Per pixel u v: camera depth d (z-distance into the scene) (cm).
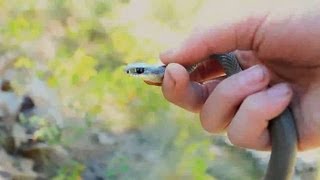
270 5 28
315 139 28
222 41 28
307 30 28
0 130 50
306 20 28
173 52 28
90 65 55
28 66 56
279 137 26
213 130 28
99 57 59
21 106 52
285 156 26
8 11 62
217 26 28
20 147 50
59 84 54
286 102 26
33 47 59
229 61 28
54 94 54
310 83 28
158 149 50
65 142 50
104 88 54
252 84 27
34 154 49
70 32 62
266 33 28
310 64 28
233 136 27
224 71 29
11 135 50
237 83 27
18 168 48
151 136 52
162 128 52
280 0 29
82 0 65
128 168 49
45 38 60
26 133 50
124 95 54
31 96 53
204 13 67
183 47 28
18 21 60
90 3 65
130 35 63
